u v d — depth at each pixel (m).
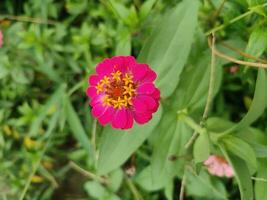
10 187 0.26
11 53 0.26
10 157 0.26
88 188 0.24
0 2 0.28
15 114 0.27
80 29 0.26
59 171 0.27
